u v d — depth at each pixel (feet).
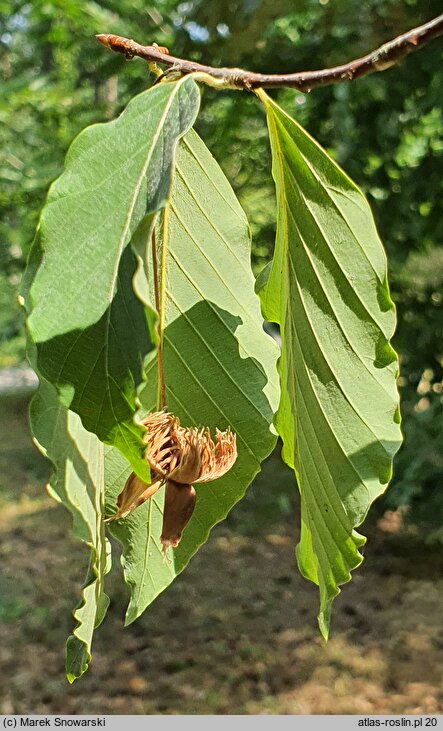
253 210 24.81
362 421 4.16
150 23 17.28
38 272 3.01
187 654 18.57
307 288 4.09
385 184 19.15
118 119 3.13
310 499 4.45
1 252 28.17
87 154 3.09
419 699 16.38
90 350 2.94
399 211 19.10
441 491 21.30
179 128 3.00
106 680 17.44
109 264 2.97
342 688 16.98
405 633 19.26
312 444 4.32
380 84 16.78
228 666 18.03
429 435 20.61
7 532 26.14
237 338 4.77
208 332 4.75
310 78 3.56
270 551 24.62
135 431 2.94
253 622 20.08
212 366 4.77
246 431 4.82
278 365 4.41
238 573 22.98
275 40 15.71
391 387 4.10
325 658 18.25
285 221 4.02
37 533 26.04
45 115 23.34
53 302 2.98
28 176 23.84
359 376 4.12
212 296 4.72
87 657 3.74
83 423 2.96
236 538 25.61
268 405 4.82
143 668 17.97
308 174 3.79
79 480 3.71
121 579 21.95
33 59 23.61
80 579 22.43
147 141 3.09
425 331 20.38
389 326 3.99
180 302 4.70
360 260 3.91
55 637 18.99
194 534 4.83
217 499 4.84
